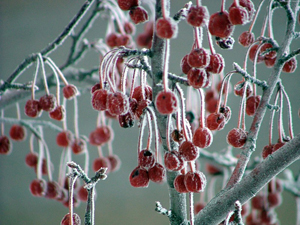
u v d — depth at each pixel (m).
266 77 1.69
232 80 1.56
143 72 0.65
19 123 0.81
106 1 0.81
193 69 0.63
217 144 1.65
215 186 1.37
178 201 0.66
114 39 0.80
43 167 0.83
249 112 0.69
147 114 0.64
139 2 0.66
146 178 0.64
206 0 1.65
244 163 0.67
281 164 0.65
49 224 1.73
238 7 0.63
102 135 0.80
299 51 0.67
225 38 0.65
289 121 0.68
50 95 0.71
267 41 0.68
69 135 0.79
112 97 0.63
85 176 0.63
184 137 0.63
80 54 0.83
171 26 0.61
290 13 0.68
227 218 0.63
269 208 0.82
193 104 0.83
